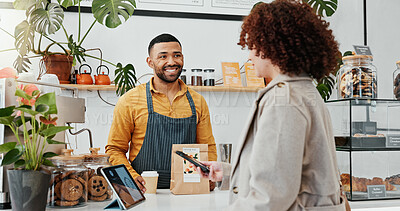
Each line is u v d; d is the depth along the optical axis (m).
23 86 1.35
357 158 1.95
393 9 3.55
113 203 1.38
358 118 1.97
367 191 1.95
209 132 2.29
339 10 3.48
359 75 2.03
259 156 0.96
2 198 1.37
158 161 2.12
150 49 2.24
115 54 3.19
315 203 1.03
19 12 3.13
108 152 2.10
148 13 3.23
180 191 1.68
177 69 2.19
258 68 1.18
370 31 3.51
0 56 3.07
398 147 2.01
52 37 3.10
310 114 1.02
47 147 1.54
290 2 1.12
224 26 3.36
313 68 1.08
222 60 3.35
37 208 1.26
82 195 1.41
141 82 3.22
